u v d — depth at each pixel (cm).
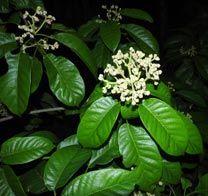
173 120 46
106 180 43
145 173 48
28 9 74
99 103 48
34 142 52
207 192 57
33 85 58
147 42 74
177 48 112
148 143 49
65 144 57
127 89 45
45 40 63
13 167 65
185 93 87
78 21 206
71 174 49
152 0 216
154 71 47
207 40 110
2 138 108
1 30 70
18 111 54
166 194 71
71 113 71
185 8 232
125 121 55
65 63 60
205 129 78
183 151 46
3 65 83
